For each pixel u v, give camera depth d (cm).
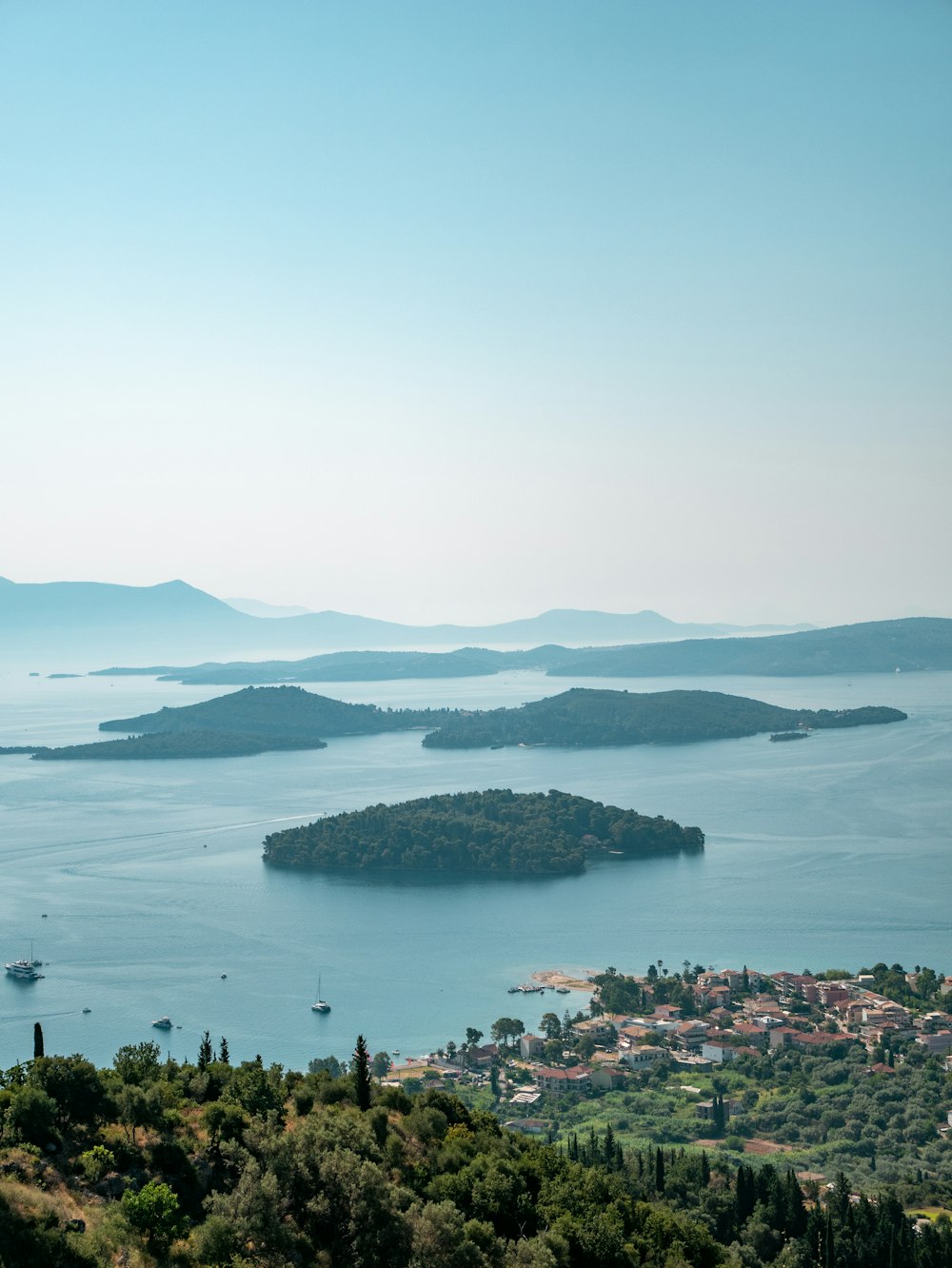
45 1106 12094
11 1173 11325
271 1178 11912
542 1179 15812
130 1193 11106
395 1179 14150
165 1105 13812
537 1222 14462
